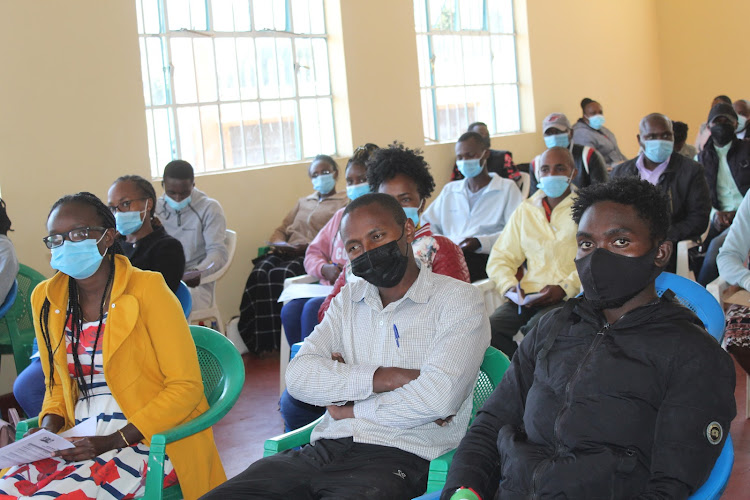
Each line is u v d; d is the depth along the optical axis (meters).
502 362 1.96
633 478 1.43
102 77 4.37
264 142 5.44
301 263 4.73
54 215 2.07
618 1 9.12
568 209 3.29
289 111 5.55
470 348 1.84
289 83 5.55
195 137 5.07
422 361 1.90
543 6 7.87
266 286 4.66
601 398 1.49
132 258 3.10
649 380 1.47
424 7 6.71
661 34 10.04
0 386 4.06
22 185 4.05
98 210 2.10
